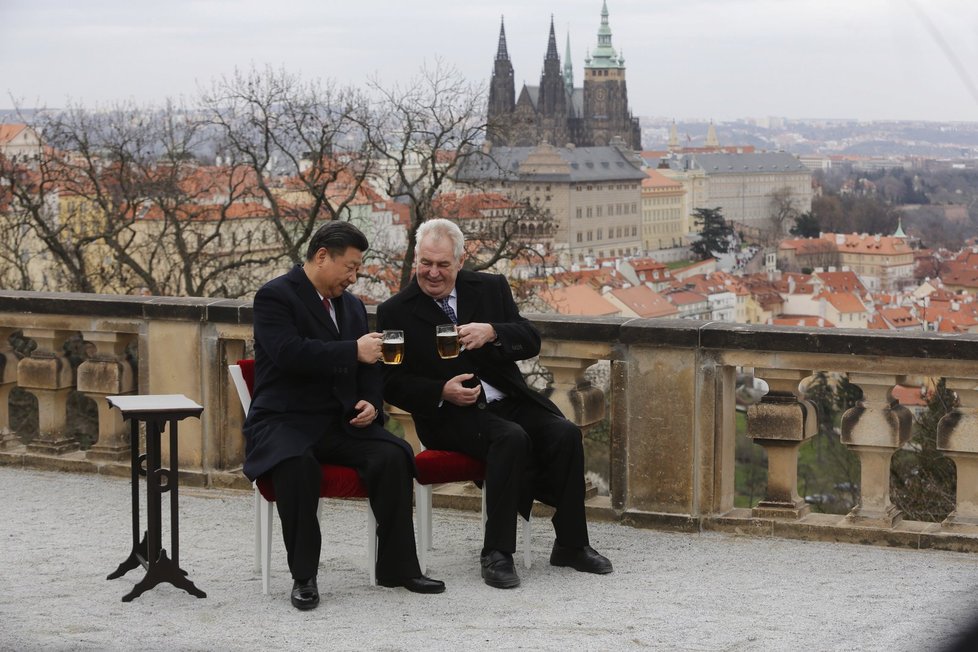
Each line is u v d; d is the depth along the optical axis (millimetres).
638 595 4742
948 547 5402
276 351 4879
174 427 4723
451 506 6371
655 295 96688
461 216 25828
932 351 5336
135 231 26406
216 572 5152
